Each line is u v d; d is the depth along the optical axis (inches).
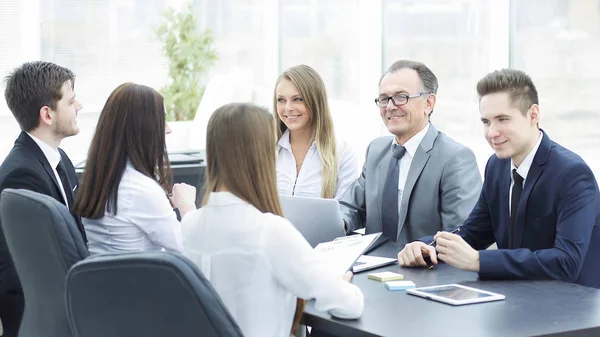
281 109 149.6
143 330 69.6
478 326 82.9
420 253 110.3
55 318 93.4
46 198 93.3
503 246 115.6
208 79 339.0
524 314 86.9
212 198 85.0
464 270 107.4
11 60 314.0
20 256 96.4
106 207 107.7
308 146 151.7
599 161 177.3
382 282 102.6
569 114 186.1
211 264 84.8
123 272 68.6
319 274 83.4
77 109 127.5
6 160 119.8
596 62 175.6
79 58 326.3
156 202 108.1
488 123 108.4
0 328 119.7
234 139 83.7
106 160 108.0
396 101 132.4
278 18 343.6
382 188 138.0
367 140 269.4
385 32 277.1
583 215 104.2
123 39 331.9
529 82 106.8
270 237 82.6
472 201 129.9
